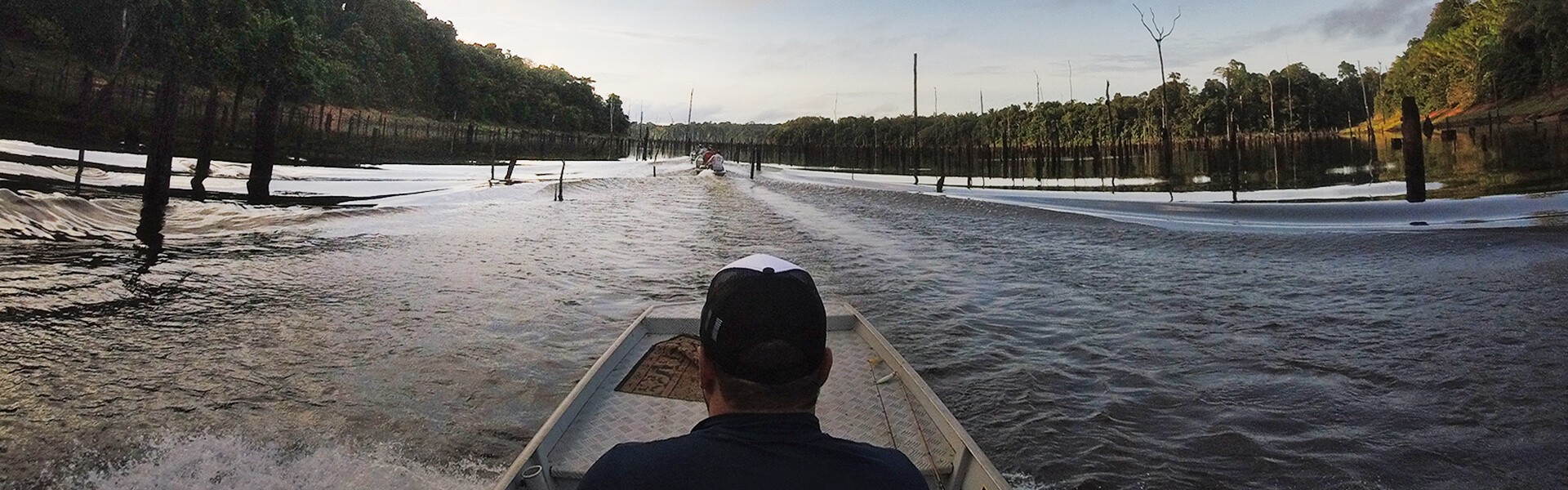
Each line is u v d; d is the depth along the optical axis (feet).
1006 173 144.36
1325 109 311.68
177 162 71.92
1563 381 18.43
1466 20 280.10
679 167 167.02
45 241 33.35
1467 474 13.99
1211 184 98.73
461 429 16.11
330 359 20.62
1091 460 14.58
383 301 27.40
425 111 345.92
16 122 79.71
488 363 20.67
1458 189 71.05
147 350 20.75
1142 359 21.27
